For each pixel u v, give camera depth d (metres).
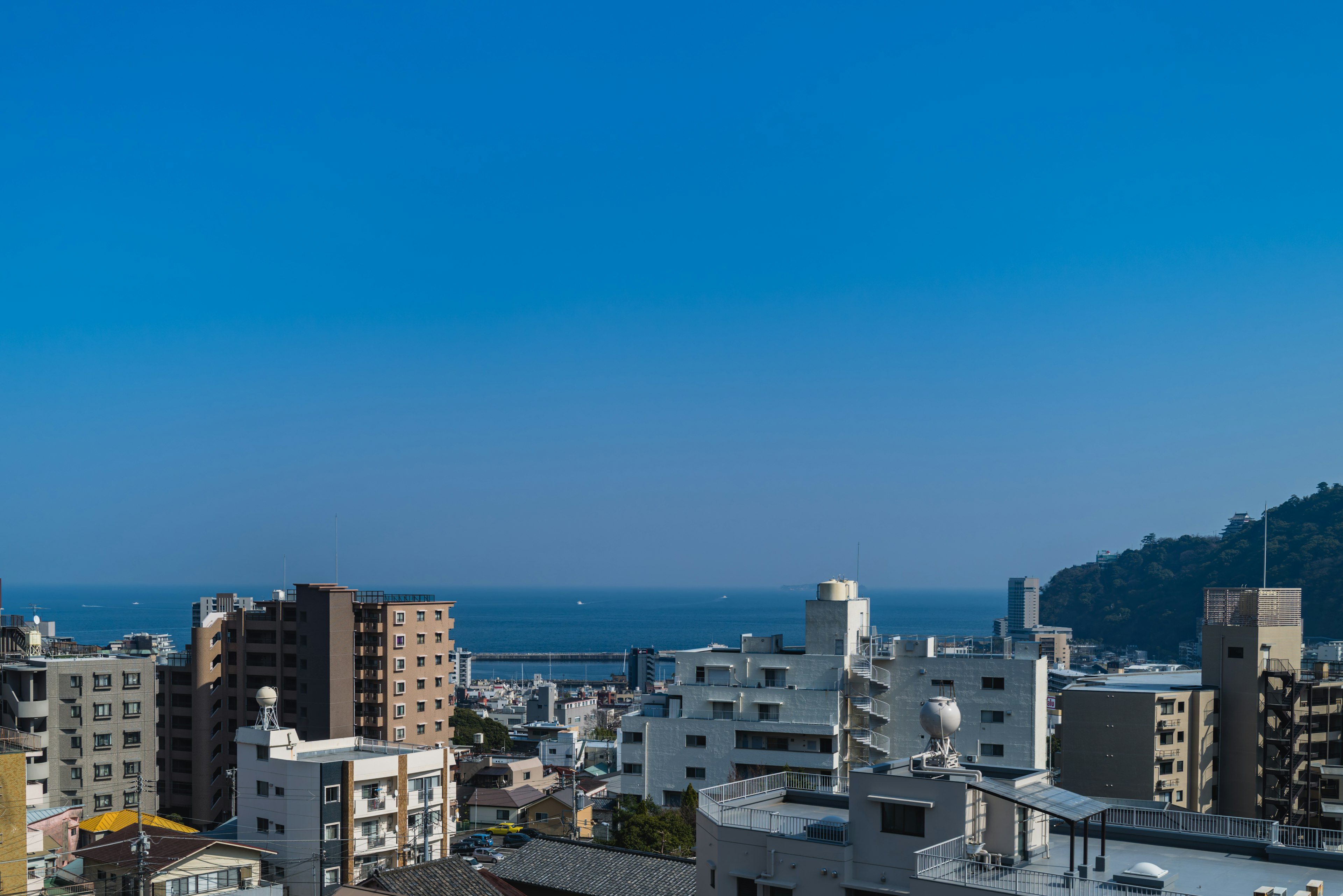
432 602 133.88
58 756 107.00
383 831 78.31
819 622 99.62
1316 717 91.31
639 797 97.56
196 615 169.38
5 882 47.69
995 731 92.69
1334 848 38.75
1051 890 32.25
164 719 129.62
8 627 121.19
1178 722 91.00
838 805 45.28
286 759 76.69
